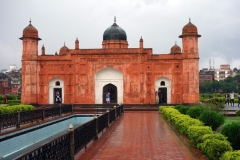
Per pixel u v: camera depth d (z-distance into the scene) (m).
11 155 6.66
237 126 5.03
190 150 5.50
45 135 9.30
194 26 17.27
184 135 7.06
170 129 8.40
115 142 6.36
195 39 17.22
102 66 18.09
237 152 3.58
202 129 5.44
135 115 13.15
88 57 18.16
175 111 9.78
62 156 4.14
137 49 17.88
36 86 18.19
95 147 5.82
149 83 17.80
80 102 18.11
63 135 4.14
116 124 9.65
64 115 11.95
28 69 17.92
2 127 7.09
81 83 18.16
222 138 4.58
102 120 7.81
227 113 12.23
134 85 17.86
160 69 17.78
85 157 4.96
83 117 13.05
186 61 17.25
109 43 20.28
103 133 7.65
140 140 6.60
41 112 9.73
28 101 17.83
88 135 5.96
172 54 17.69
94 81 18.12
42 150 3.39
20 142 7.51
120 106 12.95
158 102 17.77
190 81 17.09
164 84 18.00
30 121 8.86
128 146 5.91
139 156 5.03
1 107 10.05
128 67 17.94
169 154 5.18
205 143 4.44
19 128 7.73
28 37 17.80
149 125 9.34
